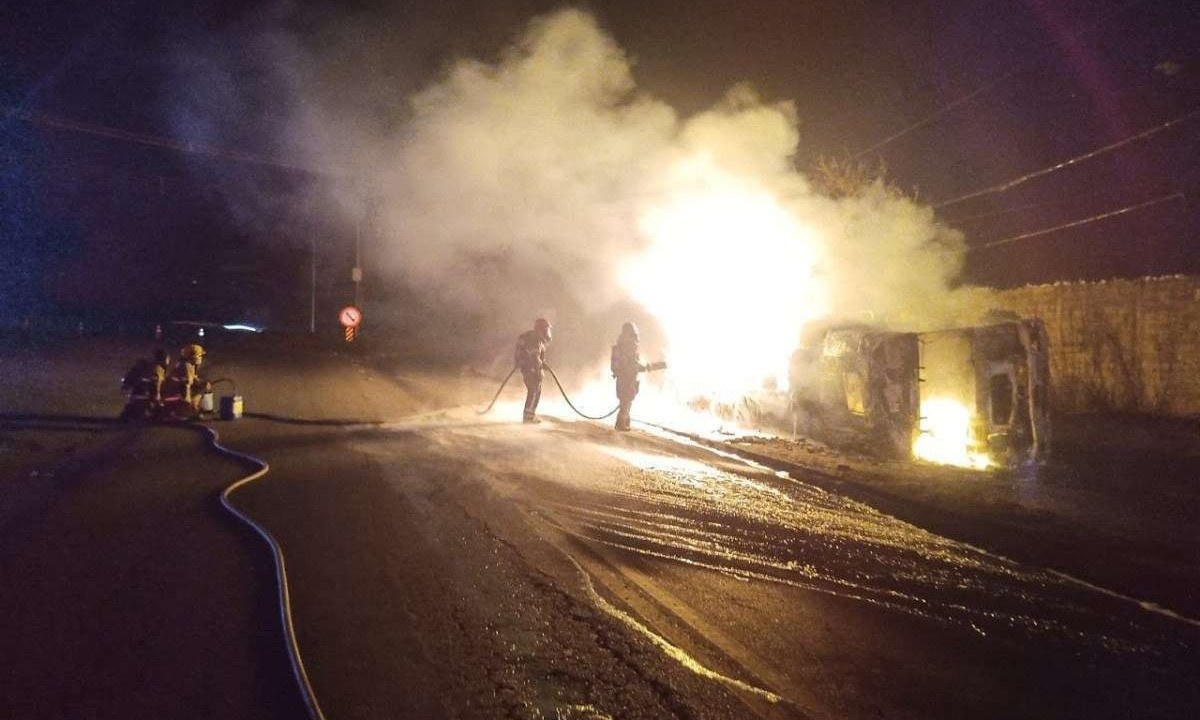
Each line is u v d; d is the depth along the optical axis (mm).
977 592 6262
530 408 14297
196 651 4844
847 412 12086
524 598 5805
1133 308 14797
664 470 10289
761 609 5789
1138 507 8805
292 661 4660
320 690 4445
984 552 7242
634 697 4457
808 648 5188
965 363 11336
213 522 7512
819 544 7336
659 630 5352
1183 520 8289
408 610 5543
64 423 13547
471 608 5598
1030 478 10148
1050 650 5281
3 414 13898
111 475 9539
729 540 7363
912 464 10914
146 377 13984
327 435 12664
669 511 8281
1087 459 11383
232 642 4977
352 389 19156
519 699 4395
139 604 5535
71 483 9102
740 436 13094
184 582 5957
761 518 8117
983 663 5070
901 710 4461
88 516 7676
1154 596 6285
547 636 5191
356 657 4840
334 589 5891
